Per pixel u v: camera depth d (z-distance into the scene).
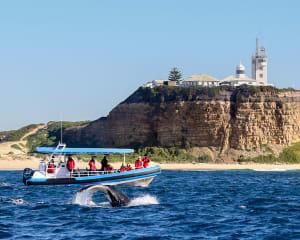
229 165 170.25
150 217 45.59
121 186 80.12
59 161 80.25
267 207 55.03
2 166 165.00
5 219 44.59
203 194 71.69
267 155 176.88
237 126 180.50
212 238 37.31
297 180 114.12
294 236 38.22
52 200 59.00
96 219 44.25
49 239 36.44
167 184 92.06
